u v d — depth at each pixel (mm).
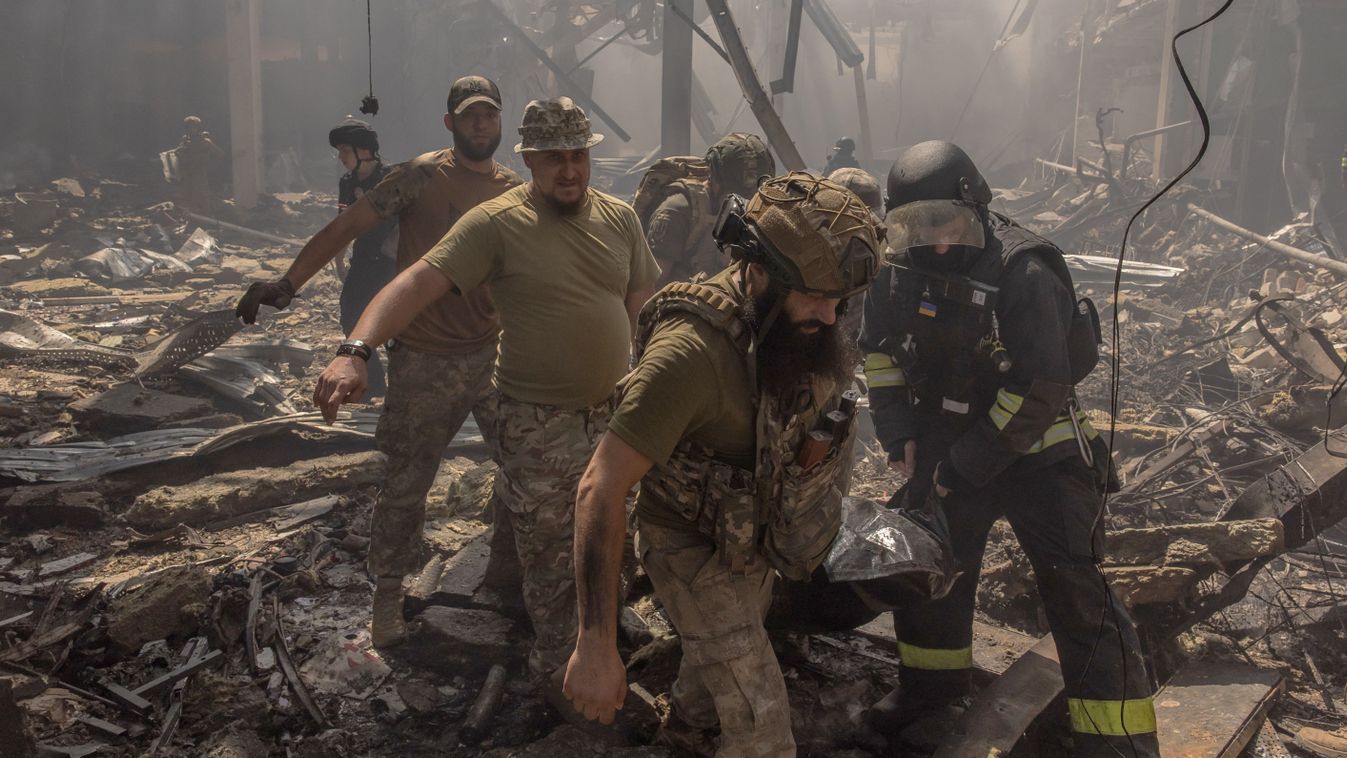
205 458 4934
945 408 3031
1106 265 11688
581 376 2863
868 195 3721
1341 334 7938
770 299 1920
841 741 3023
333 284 11391
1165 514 4945
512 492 2924
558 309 2816
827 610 2721
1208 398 6988
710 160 4094
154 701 3113
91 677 3234
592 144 2805
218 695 3084
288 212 17734
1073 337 2963
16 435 5559
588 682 1917
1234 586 3510
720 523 2082
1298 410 5715
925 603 2789
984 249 2910
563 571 2939
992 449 2791
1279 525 3430
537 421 2863
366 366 2602
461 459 5199
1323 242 11516
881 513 2676
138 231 14781
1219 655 3682
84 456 4945
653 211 4359
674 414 1924
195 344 6211
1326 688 3527
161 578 3592
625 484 1922
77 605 3701
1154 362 7762
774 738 2154
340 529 4398
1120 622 2764
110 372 6938
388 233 6340
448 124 3545
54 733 2922
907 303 3023
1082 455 2850
